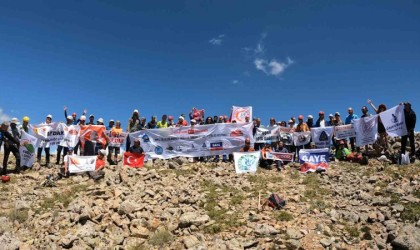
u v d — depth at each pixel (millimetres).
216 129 21906
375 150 20969
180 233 12375
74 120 22203
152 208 14023
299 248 11188
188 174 18234
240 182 16953
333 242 11531
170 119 23375
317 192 15781
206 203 14547
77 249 11336
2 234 12492
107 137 20875
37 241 11984
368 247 11305
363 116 21734
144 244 11891
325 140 21719
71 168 18203
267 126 22188
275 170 19406
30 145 19875
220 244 11445
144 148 21609
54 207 14367
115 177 17500
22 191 16250
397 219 12836
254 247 11359
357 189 15734
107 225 12758
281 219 13078
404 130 19609
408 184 15695
